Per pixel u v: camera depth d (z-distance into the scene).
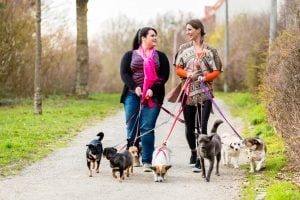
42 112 21.38
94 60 42.72
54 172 10.95
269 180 9.97
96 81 43.03
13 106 24.30
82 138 15.45
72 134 16.09
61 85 33.94
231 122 18.73
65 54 33.75
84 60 29.41
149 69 11.04
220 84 40.66
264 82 15.72
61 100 28.14
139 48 11.26
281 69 13.49
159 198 9.00
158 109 11.22
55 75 33.09
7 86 27.11
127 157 10.22
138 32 11.31
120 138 15.58
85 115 20.95
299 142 10.17
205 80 10.91
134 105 11.36
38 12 20.55
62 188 9.66
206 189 9.57
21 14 26.69
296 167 10.45
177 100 11.27
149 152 11.12
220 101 28.77
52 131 16.22
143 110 11.20
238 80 37.38
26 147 13.41
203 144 10.07
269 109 14.29
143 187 9.73
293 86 12.98
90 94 35.25
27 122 18.08
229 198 8.98
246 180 10.18
